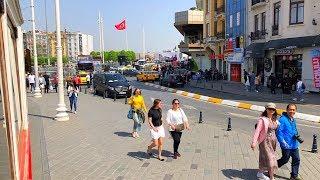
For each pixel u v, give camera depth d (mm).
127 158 10031
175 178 8336
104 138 12633
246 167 9172
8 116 3041
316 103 23156
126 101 23969
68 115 17531
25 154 4898
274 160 7668
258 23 37094
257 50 35250
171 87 38406
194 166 9281
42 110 20188
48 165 9188
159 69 65375
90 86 40125
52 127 14781
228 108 21344
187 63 67875
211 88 35781
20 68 5871
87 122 16062
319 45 27094
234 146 11391
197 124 15430
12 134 3148
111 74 29641
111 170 8938
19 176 3467
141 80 47969
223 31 48688
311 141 12406
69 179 8234
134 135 12852
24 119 6297
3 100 2910
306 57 28766
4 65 3006
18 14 5055
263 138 7715
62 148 11148
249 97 27641
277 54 32406
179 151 10797
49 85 36281
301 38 28750
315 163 9609
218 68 51375
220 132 13648
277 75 33312
